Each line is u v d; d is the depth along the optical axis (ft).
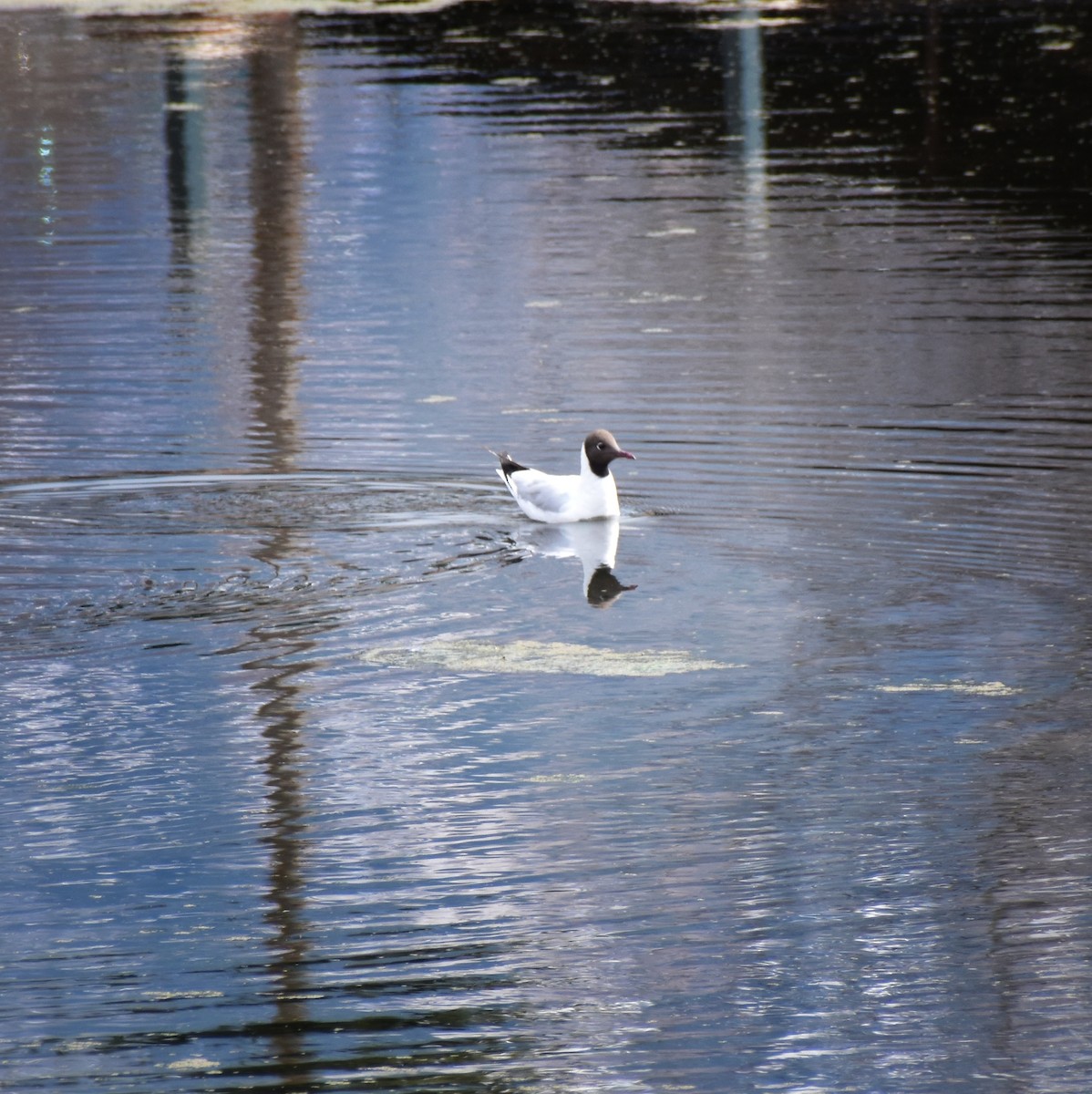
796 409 58.75
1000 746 34.22
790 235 85.51
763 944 27.02
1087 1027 24.59
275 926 27.86
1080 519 47.67
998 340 66.85
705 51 141.79
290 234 87.61
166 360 66.18
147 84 127.95
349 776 33.53
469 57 140.05
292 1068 23.80
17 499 50.44
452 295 75.51
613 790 32.76
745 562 45.42
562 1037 24.32
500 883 29.14
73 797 32.76
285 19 158.61
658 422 57.77
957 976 25.96
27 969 26.68
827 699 36.68
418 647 40.09
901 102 120.26
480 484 52.16
